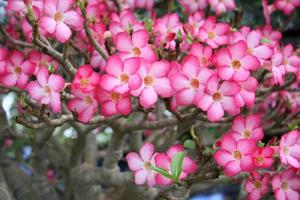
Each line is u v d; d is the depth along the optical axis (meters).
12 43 1.20
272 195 1.09
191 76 0.88
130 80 0.84
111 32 1.03
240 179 0.95
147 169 0.96
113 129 1.04
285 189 0.93
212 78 0.87
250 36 0.95
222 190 2.00
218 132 1.25
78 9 0.96
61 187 1.70
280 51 1.00
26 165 1.59
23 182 1.37
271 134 1.30
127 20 1.04
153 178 0.95
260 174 0.95
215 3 1.27
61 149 1.33
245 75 0.88
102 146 1.71
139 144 1.25
